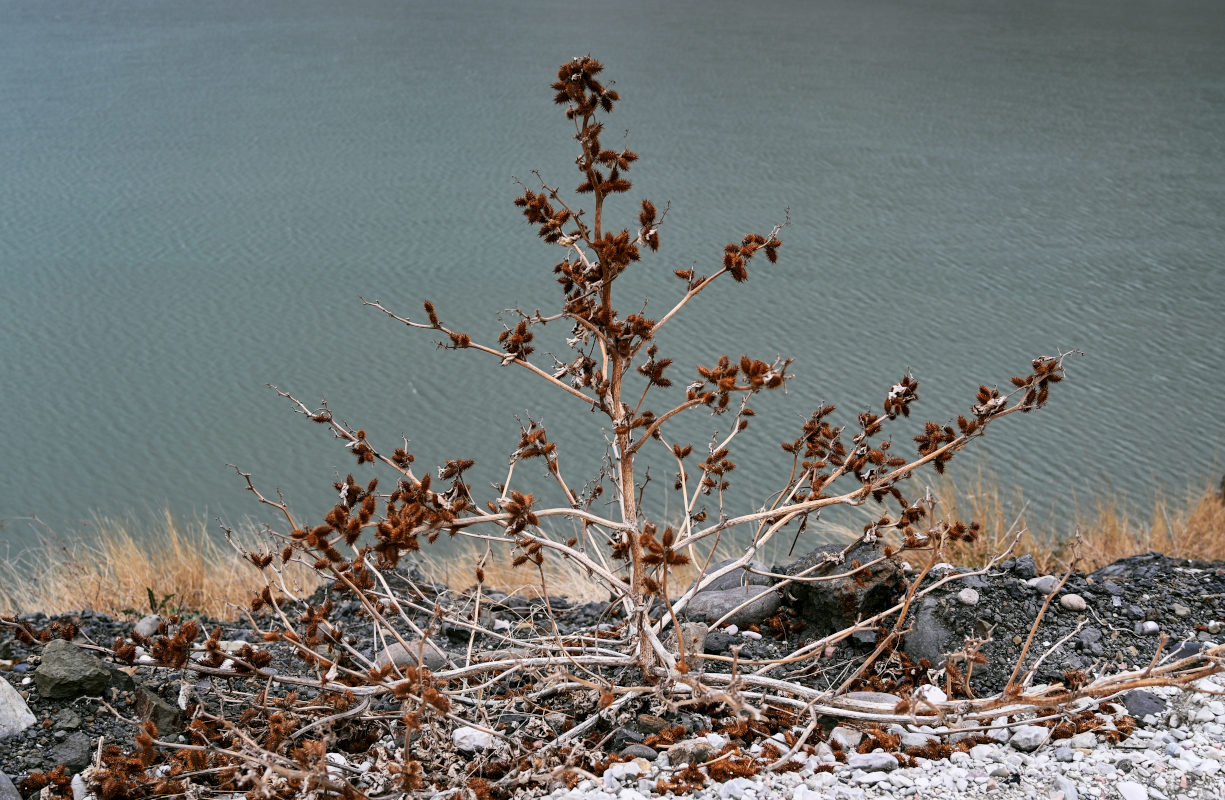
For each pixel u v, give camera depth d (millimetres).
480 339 42000
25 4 151375
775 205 57594
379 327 43938
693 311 40312
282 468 31812
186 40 124250
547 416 33156
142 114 88125
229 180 69875
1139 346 36531
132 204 64500
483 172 69375
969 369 34781
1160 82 91000
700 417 30391
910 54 106750
